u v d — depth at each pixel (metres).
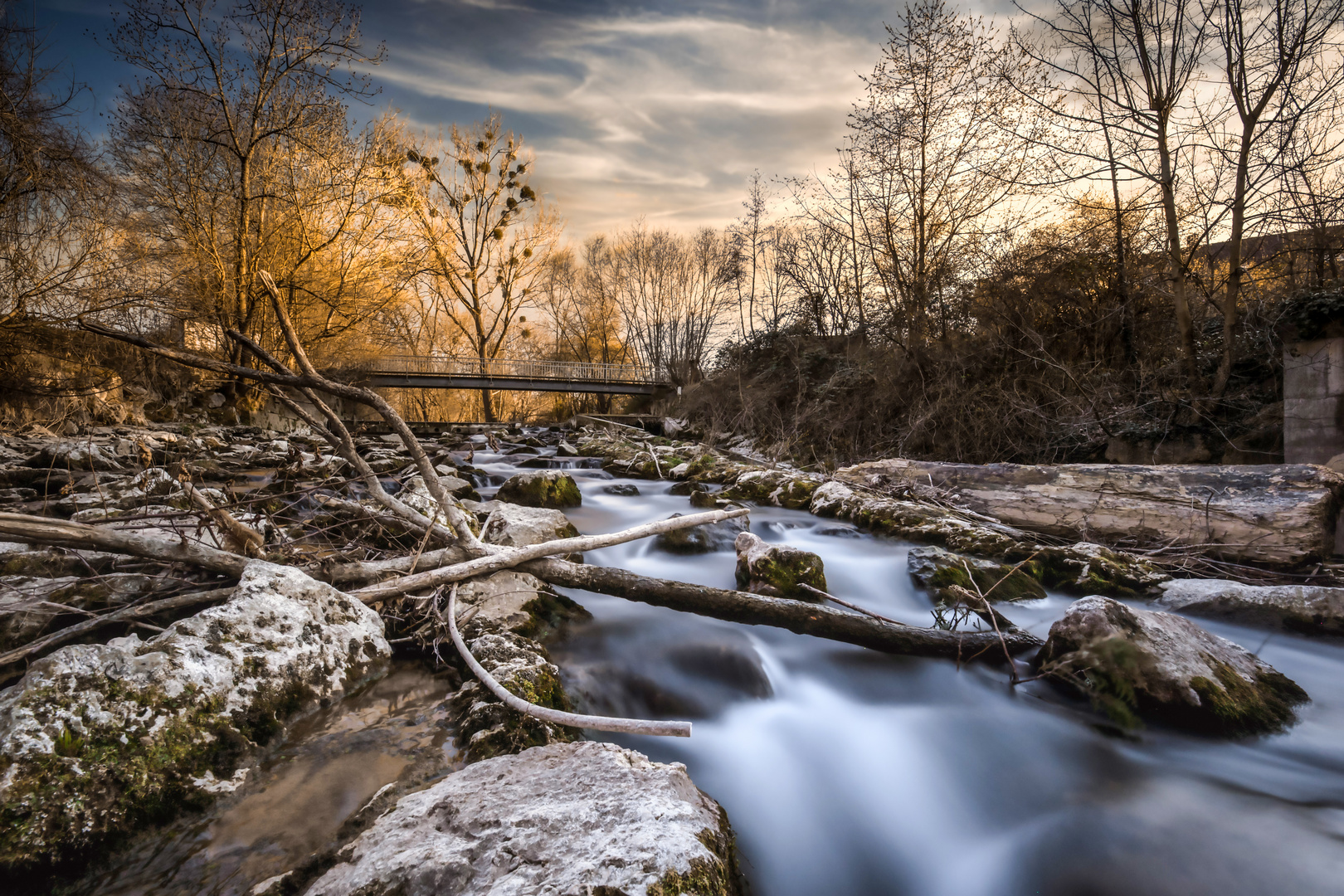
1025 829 2.31
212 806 1.84
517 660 2.68
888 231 13.59
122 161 13.11
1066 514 5.79
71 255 9.83
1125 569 4.64
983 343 11.19
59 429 10.52
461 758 2.13
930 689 3.24
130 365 13.09
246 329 15.19
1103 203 9.77
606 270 45.22
